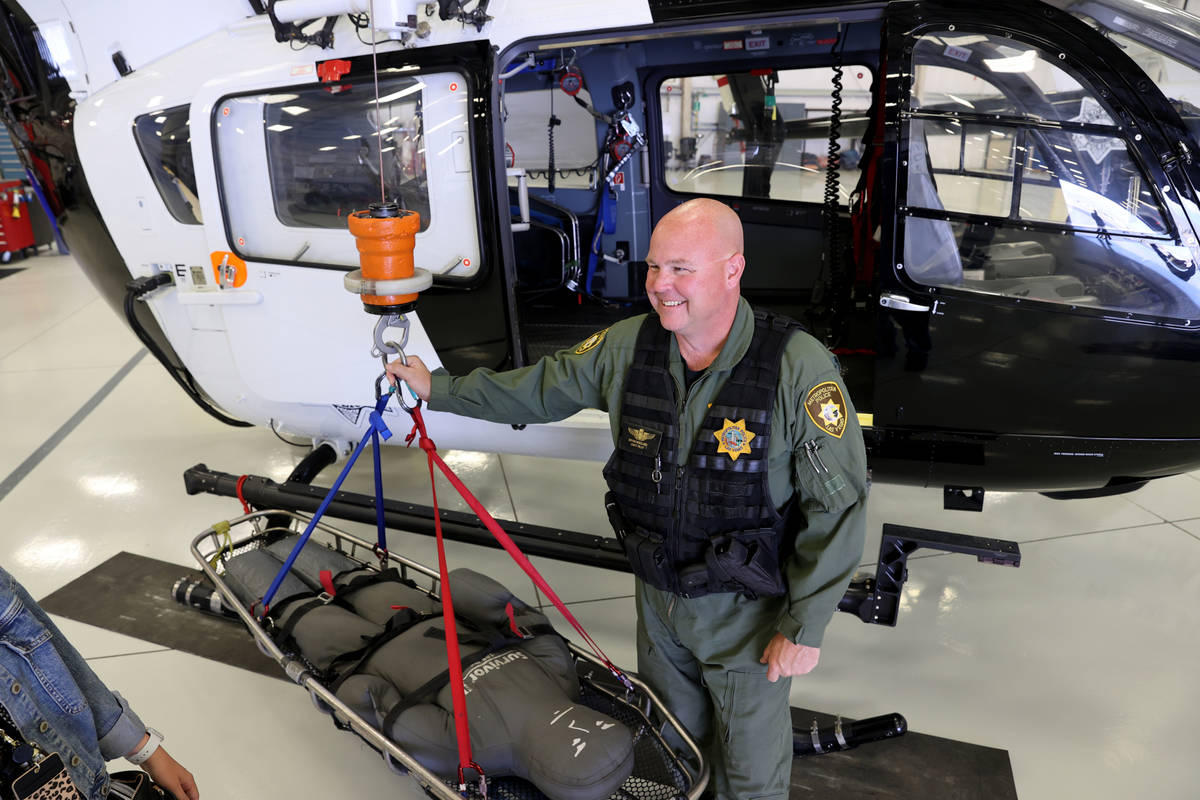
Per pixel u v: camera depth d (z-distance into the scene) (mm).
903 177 2270
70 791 1120
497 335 2596
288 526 3051
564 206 4371
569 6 2352
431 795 2031
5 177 7789
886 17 2223
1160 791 2086
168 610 2816
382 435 1920
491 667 1884
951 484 2582
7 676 1091
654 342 1658
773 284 4273
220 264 2816
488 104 2377
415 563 2426
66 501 3502
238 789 2104
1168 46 2104
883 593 2402
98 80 2795
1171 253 2180
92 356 5273
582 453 2906
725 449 1547
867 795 2080
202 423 4297
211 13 2762
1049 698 2412
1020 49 2154
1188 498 3541
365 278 1635
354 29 2512
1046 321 2273
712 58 3877
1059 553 3141
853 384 3330
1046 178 2221
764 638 1669
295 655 2184
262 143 2676
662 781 1868
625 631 2719
